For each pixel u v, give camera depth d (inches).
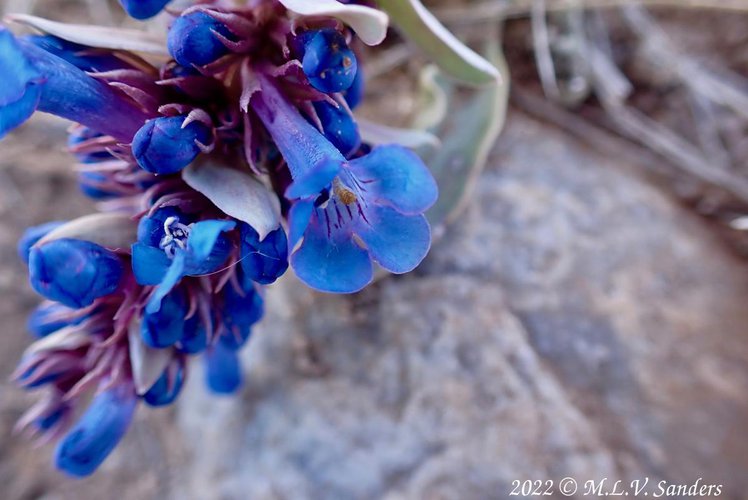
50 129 6.1
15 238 6.0
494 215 5.6
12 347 5.7
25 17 3.6
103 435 3.9
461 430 5.0
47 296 3.4
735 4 6.1
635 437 5.0
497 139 6.1
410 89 6.3
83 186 4.1
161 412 5.6
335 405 5.1
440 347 5.2
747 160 6.2
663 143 6.2
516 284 5.4
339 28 3.5
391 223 3.2
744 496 4.8
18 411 5.6
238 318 3.9
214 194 3.4
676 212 6.0
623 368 5.2
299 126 3.4
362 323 5.3
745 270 5.7
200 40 3.5
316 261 3.2
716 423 5.0
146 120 3.5
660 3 6.1
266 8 3.6
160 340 3.6
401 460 4.9
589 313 5.3
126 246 3.6
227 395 5.2
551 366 5.2
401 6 4.1
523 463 4.9
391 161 3.3
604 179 6.0
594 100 6.4
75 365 4.1
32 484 5.4
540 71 6.3
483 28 5.8
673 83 6.5
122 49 3.7
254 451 5.1
